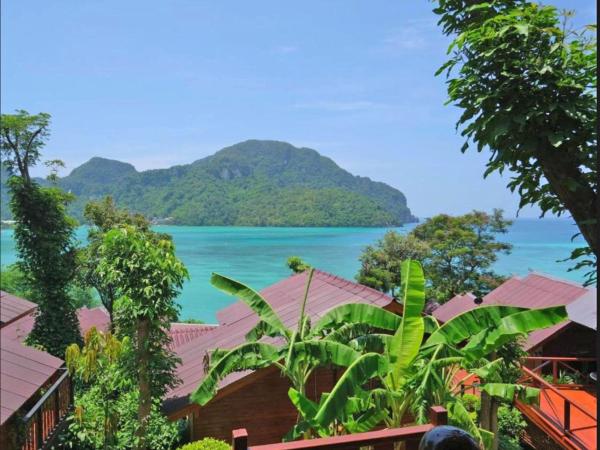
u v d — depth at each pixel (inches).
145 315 517.7
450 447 143.1
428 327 415.2
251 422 542.6
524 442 627.5
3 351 381.7
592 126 248.2
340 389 306.0
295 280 847.1
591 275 267.1
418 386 346.3
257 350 416.8
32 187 884.6
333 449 180.4
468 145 289.9
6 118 915.4
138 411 522.6
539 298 770.2
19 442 350.6
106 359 522.9
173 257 550.3
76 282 1128.8
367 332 432.8
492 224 1573.6
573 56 255.8
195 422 532.1
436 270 1555.1
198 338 773.9
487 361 429.1
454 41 273.9
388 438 186.9
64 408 501.7
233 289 480.4
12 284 1855.3
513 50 259.1
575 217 254.7
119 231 534.9
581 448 455.2
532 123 253.3
